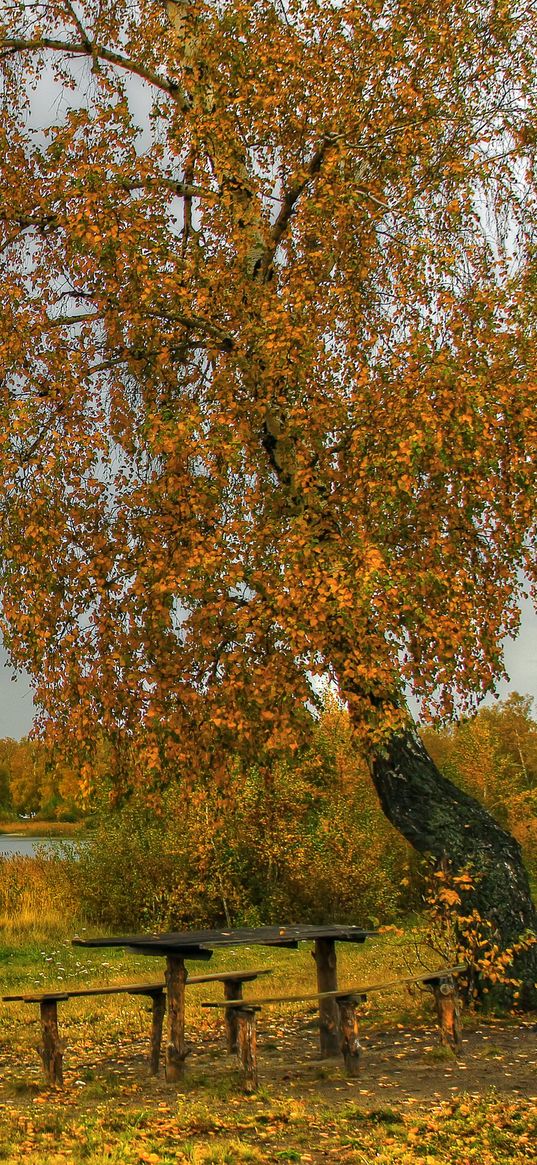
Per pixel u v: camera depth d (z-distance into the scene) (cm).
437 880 1025
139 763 984
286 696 896
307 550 860
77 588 966
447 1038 809
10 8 1199
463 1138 559
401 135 1030
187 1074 747
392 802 1064
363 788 2036
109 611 967
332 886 1917
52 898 2011
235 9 1042
